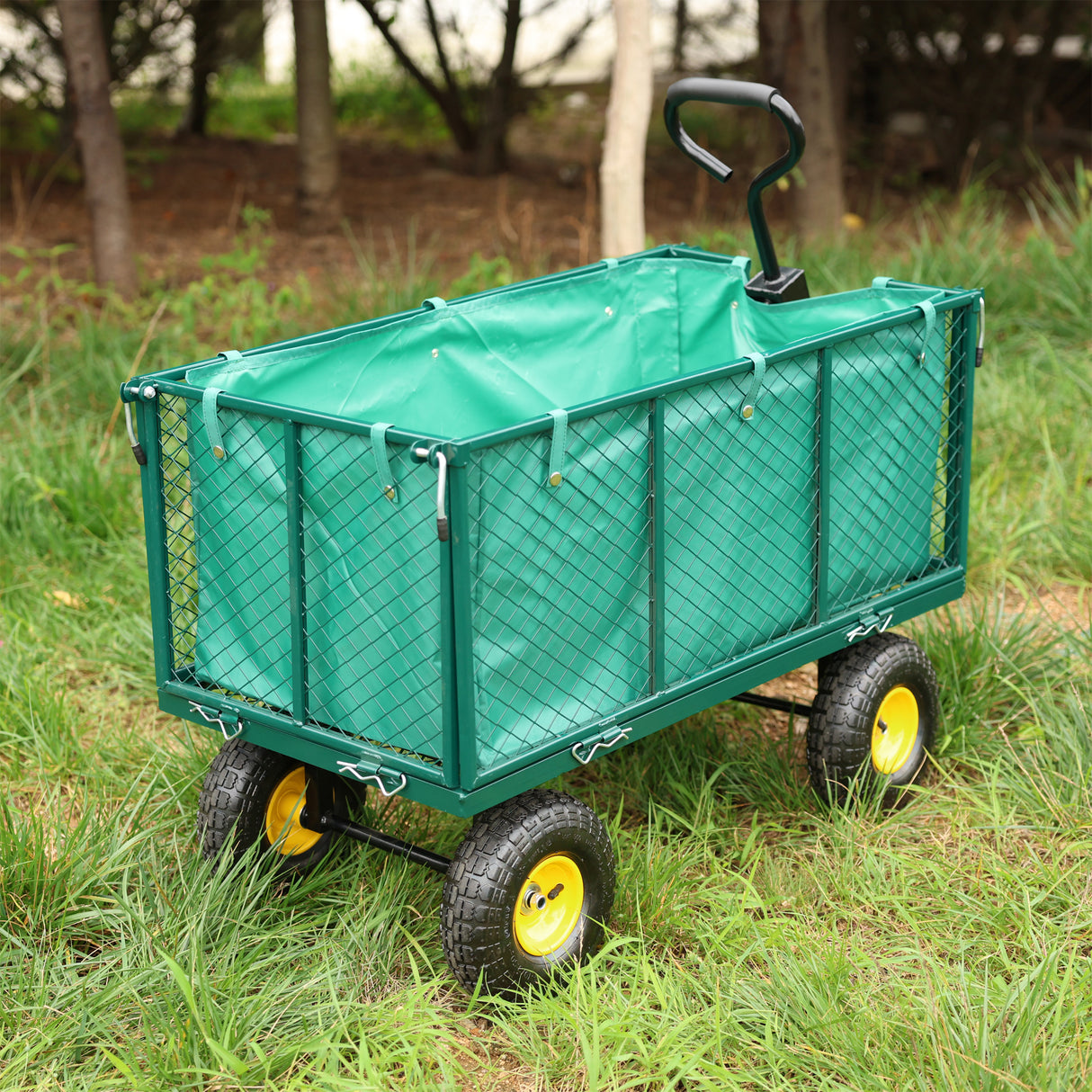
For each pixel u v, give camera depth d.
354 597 2.79
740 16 8.86
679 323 3.59
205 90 9.07
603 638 2.87
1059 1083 2.63
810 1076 2.71
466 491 2.64
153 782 3.22
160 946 2.88
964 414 3.33
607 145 4.44
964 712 3.47
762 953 2.88
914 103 8.24
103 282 5.51
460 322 3.30
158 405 2.92
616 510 2.84
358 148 9.17
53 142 8.26
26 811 3.24
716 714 3.55
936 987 2.87
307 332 5.07
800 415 3.05
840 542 3.17
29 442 4.25
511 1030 2.77
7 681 3.54
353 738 2.84
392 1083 2.73
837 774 3.22
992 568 4.02
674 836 3.23
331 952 2.95
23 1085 2.72
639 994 2.84
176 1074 2.71
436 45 8.28
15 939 2.89
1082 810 3.22
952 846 3.21
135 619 3.78
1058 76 8.41
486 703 2.74
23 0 7.38
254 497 2.85
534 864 2.82
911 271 5.43
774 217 7.11
